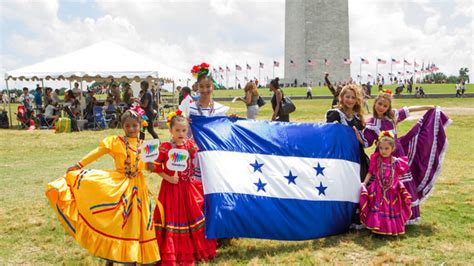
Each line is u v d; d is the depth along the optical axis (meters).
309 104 36.59
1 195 7.88
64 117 20.38
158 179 8.97
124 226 4.31
